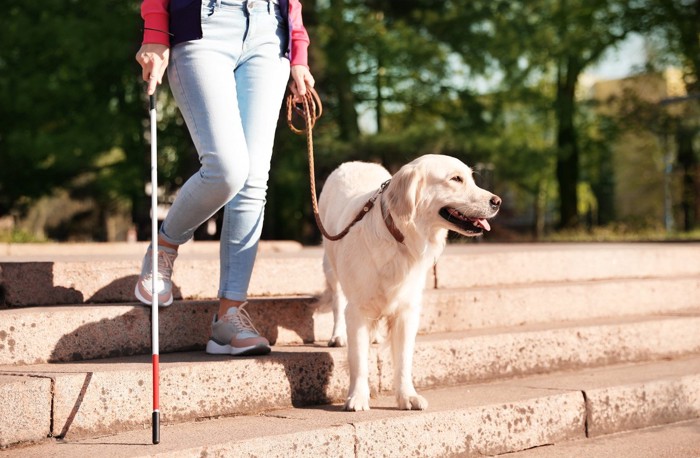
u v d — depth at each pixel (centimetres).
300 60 406
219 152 354
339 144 1728
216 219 1470
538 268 609
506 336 456
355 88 1961
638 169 3362
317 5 1761
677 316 573
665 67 2284
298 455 312
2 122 1853
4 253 888
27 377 305
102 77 1777
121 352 381
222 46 365
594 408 411
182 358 369
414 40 1875
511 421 378
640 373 472
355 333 371
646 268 673
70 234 2852
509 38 1991
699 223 2373
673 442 399
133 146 1786
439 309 487
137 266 444
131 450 287
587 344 495
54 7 1738
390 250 364
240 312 387
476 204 363
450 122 2088
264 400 362
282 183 1844
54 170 2047
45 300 409
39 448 292
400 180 366
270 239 1877
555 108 2333
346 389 392
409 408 363
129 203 2414
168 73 368
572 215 2514
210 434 312
